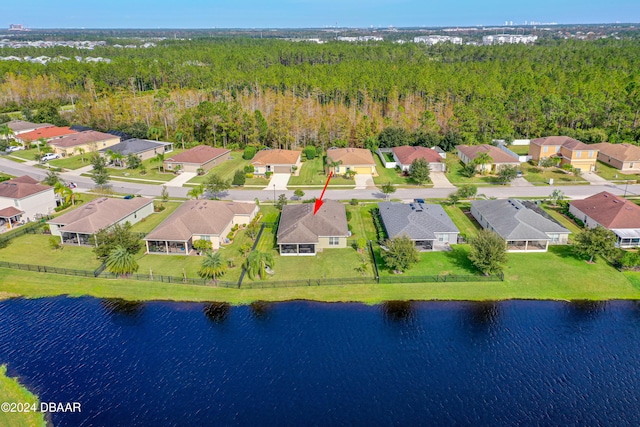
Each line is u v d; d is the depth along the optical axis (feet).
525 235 193.47
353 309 160.25
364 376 130.93
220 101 408.67
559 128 385.09
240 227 219.82
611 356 138.62
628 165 297.94
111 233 187.32
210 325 152.56
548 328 150.71
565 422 116.06
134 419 116.06
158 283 173.68
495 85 431.84
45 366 134.51
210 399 122.42
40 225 223.10
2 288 172.14
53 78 507.30
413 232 196.03
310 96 428.56
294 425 114.52
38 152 357.41
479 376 131.03
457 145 352.49
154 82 538.06
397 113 397.39
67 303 164.45
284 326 151.94
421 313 158.20
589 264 183.73
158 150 351.67
